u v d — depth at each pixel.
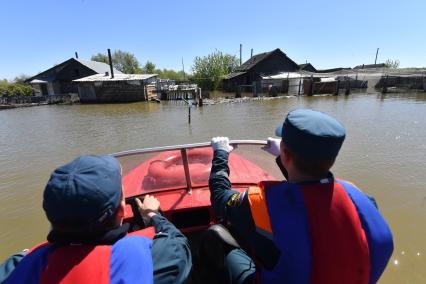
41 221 5.22
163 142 11.36
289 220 1.29
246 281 1.68
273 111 19.11
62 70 39.50
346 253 1.24
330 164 1.35
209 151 2.96
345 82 42.84
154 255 1.24
